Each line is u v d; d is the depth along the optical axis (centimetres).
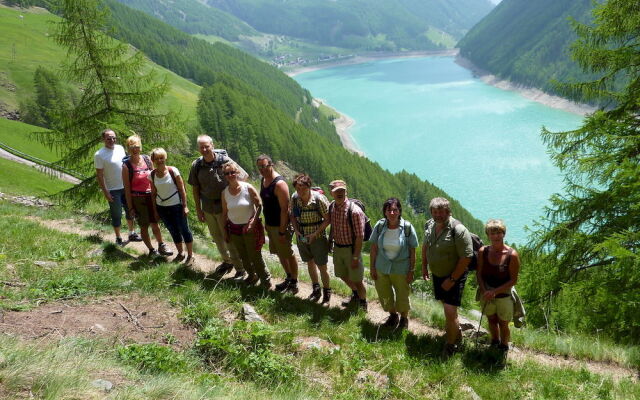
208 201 787
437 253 625
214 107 13712
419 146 18112
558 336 821
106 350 479
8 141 6088
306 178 712
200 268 845
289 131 14500
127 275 717
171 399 393
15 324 504
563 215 1240
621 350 730
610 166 1080
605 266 1148
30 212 1170
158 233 870
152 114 1577
